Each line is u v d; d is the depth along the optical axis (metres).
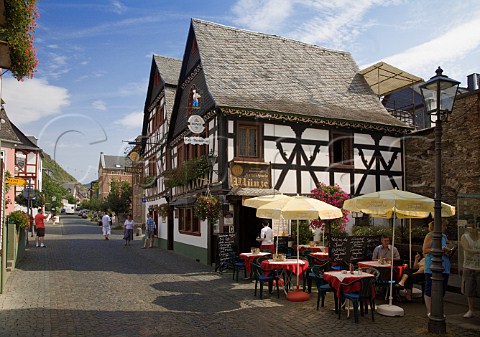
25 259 14.30
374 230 13.39
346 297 6.96
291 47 17.66
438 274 6.25
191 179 14.94
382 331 6.36
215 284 10.25
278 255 9.16
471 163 12.54
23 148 29.53
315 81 16.66
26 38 6.37
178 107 18.52
